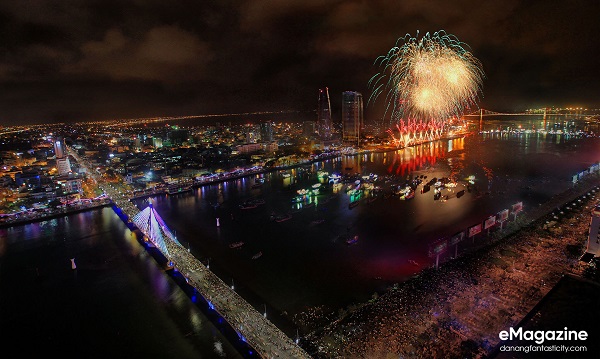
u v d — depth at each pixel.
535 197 192.62
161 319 99.62
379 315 92.31
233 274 121.25
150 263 134.50
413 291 101.25
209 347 87.88
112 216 192.88
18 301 112.69
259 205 199.12
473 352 76.06
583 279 40.16
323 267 123.56
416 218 167.50
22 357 88.56
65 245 154.62
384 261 125.56
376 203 192.75
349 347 81.50
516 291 96.81
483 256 117.19
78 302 110.44
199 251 140.75
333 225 163.25
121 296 112.12
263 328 85.75
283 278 117.31
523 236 131.12
